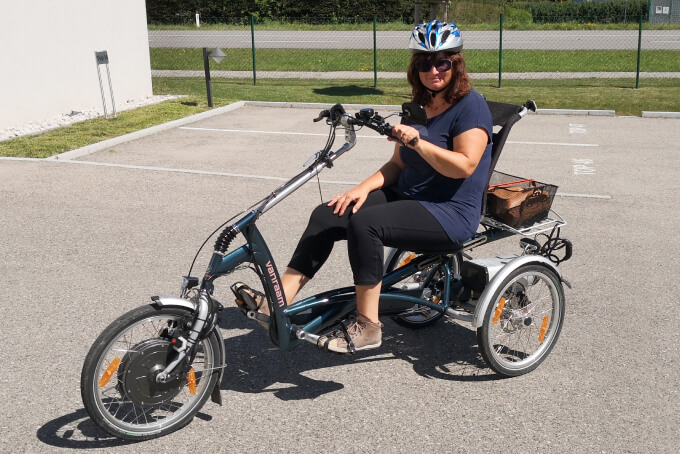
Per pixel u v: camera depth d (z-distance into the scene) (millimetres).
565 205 7242
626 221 6723
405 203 3619
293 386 3820
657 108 13430
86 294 4945
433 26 3521
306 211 6906
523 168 8906
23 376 3873
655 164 9117
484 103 3660
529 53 20891
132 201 7203
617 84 16297
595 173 8641
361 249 3531
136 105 13055
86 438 3348
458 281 4035
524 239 4211
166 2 28906
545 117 12797
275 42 23484
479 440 3326
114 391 3602
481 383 3855
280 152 9719
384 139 10695
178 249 5852
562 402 3656
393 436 3361
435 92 3641
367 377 3918
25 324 4484
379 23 28625
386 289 3881
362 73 18469
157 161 9102
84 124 11188
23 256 5656
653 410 3576
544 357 4023
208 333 3330
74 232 6238
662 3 28953
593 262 5633
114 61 12922
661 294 5012
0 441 3307
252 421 3494
